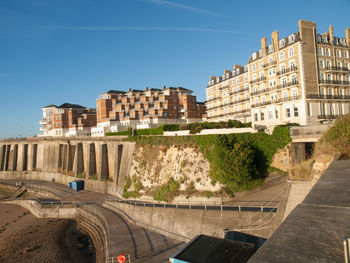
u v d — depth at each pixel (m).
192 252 16.27
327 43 55.09
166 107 93.44
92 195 58.47
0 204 64.06
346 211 5.82
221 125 50.72
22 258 34.19
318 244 4.75
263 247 5.04
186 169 40.44
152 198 42.88
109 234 32.94
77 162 72.19
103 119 101.88
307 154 36.88
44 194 66.12
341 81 55.28
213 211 29.12
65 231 43.62
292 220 5.98
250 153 34.69
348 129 16.45
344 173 9.23
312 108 51.03
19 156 95.44
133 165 52.41
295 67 51.88
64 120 117.00
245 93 69.94
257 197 31.77
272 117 57.38
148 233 32.56
